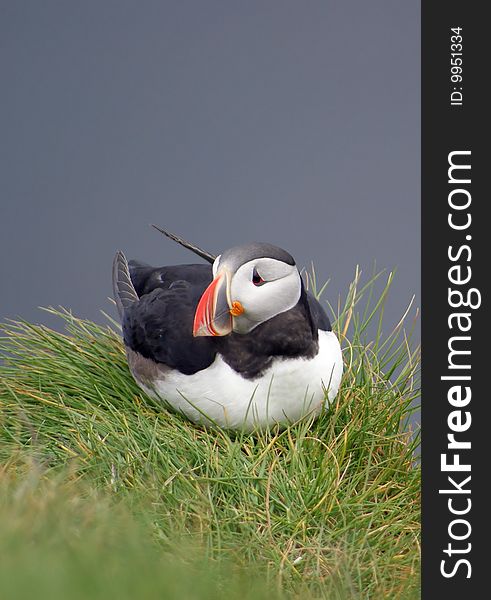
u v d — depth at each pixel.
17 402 12.41
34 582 6.93
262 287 11.20
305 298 11.78
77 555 7.68
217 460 11.34
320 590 9.88
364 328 14.05
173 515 10.58
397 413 12.80
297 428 12.19
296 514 10.90
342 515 10.91
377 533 10.91
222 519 10.78
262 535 10.60
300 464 11.55
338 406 12.52
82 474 10.93
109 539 8.62
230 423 11.85
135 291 13.56
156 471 11.14
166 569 8.02
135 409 12.38
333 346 12.26
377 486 11.73
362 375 13.30
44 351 13.41
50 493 9.25
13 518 8.27
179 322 11.82
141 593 7.29
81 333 13.85
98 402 12.66
